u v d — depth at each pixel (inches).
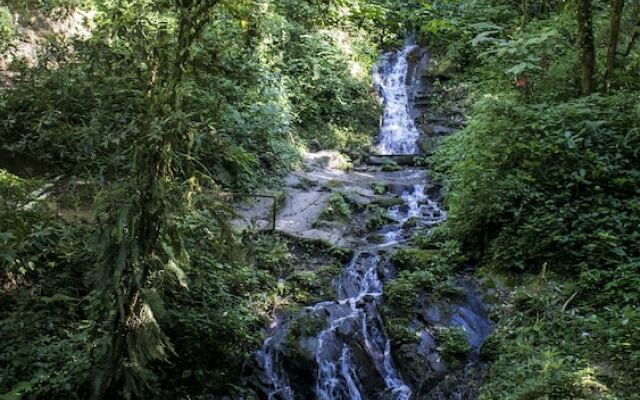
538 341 191.8
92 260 176.9
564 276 220.5
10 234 154.3
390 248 262.2
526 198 240.7
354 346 205.9
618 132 255.0
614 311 193.5
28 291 175.0
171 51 126.3
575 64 329.4
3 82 288.4
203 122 126.6
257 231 257.1
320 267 244.2
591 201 235.9
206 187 187.8
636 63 302.4
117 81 129.4
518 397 160.6
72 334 162.2
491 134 274.8
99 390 128.8
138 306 126.0
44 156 235.1
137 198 120.5
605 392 158.1
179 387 170.7
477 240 252.1
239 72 153.5
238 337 189.9
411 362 198.8
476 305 222.1
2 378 142.0
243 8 146.9
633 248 217.6
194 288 186.4
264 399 185.2
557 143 246.8
